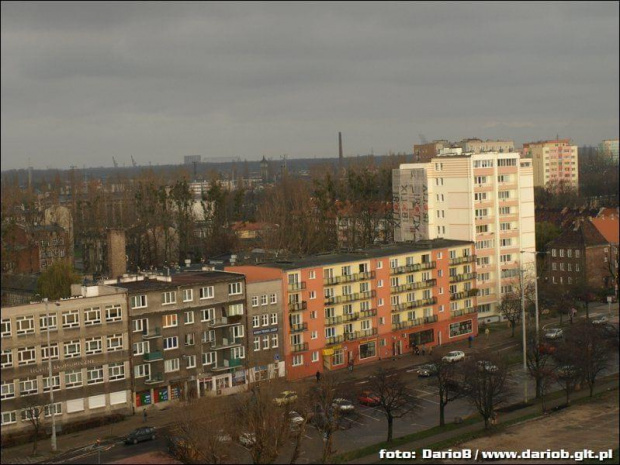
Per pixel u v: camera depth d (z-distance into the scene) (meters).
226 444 107.31
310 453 110.38
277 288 154.00
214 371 144.62
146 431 119.94
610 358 154.12
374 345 168.75
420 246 182.75
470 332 186.38
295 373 155.88
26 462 112.00
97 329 133.00
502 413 129.62
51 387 121.88
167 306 140.12
